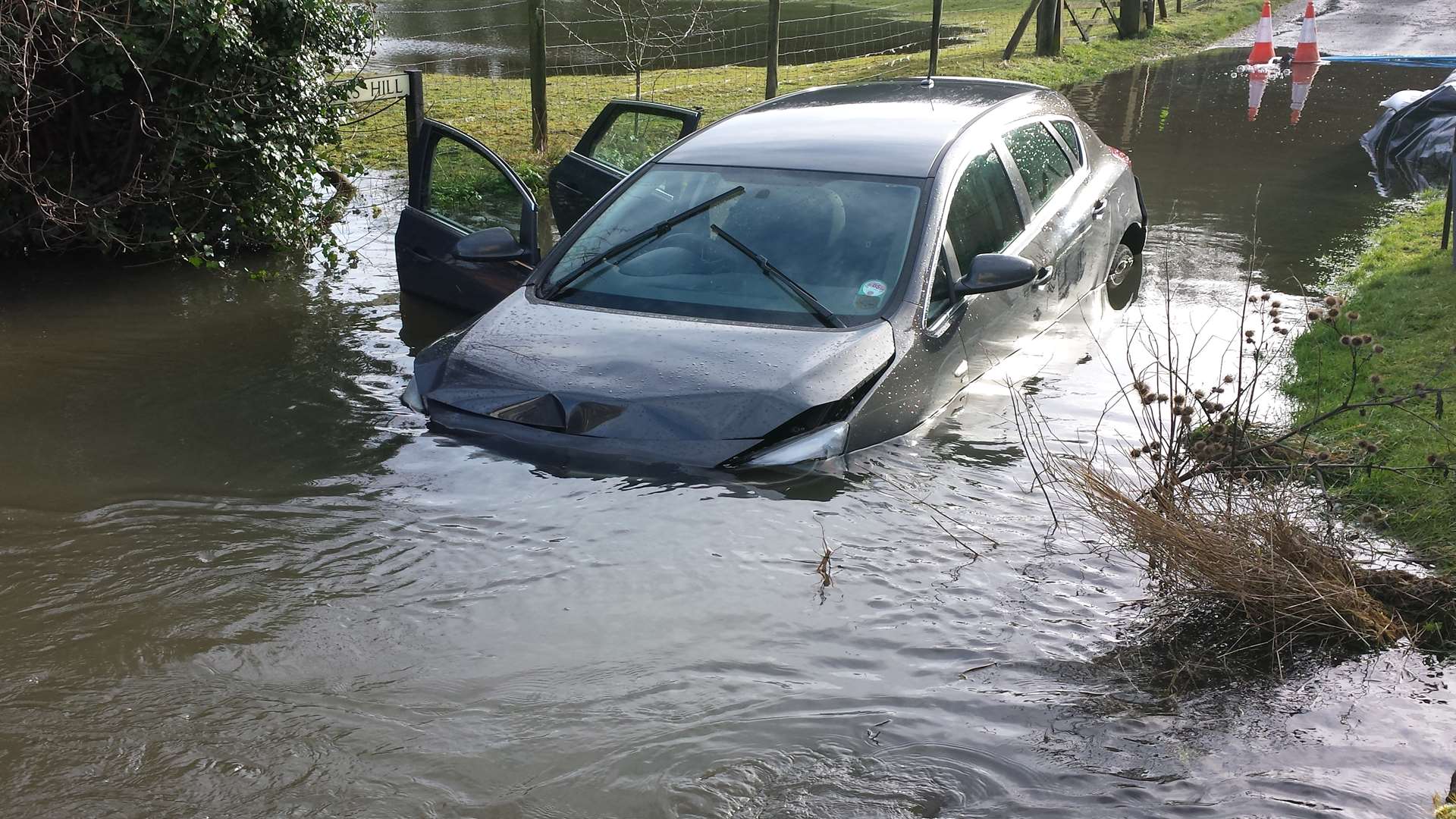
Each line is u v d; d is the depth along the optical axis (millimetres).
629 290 5398
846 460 4637
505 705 3074
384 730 2957
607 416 4648
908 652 3389
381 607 3553
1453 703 3229
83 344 6469
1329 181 11359
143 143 8281
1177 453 4539
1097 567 3932
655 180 5953
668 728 2986
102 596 3576
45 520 4090
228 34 7961
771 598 3658
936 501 4359
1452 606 3729
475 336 5289
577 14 29219
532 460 4570
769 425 4559
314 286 7844
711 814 2660
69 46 7637
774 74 14766
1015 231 6195
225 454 4734
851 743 2939
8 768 2770
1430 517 4277
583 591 3674
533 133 12195
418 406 5164
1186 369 6086
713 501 4258
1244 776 2844
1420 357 5801
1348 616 3643
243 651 3299
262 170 8547
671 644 3393
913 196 5570
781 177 5762
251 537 3984
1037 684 3250
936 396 5199
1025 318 6176
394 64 19719
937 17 16359
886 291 5219
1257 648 3512
